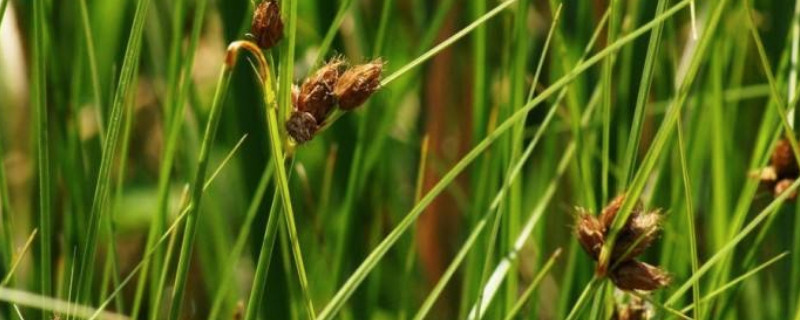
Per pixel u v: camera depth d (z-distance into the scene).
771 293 0.85
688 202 0.64
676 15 0.90
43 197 0.65
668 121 0.59
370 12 0.92
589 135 0.78
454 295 0.96
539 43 0.93
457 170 0.60
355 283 0.60
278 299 0.83
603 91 0.65
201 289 0.95
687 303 0.78
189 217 0.59
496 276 0.71
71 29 0.84
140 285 0.71
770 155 0.72
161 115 0.86
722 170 0.78
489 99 0.80
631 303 0.67
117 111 0.62
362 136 0.81
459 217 0.96
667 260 0.77
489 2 0.87
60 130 0.78
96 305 0.87
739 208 0.75
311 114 0.57
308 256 0.86
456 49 0.95
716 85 0.77
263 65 0.56
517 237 0.76
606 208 0.60
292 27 0.57
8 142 0.92
